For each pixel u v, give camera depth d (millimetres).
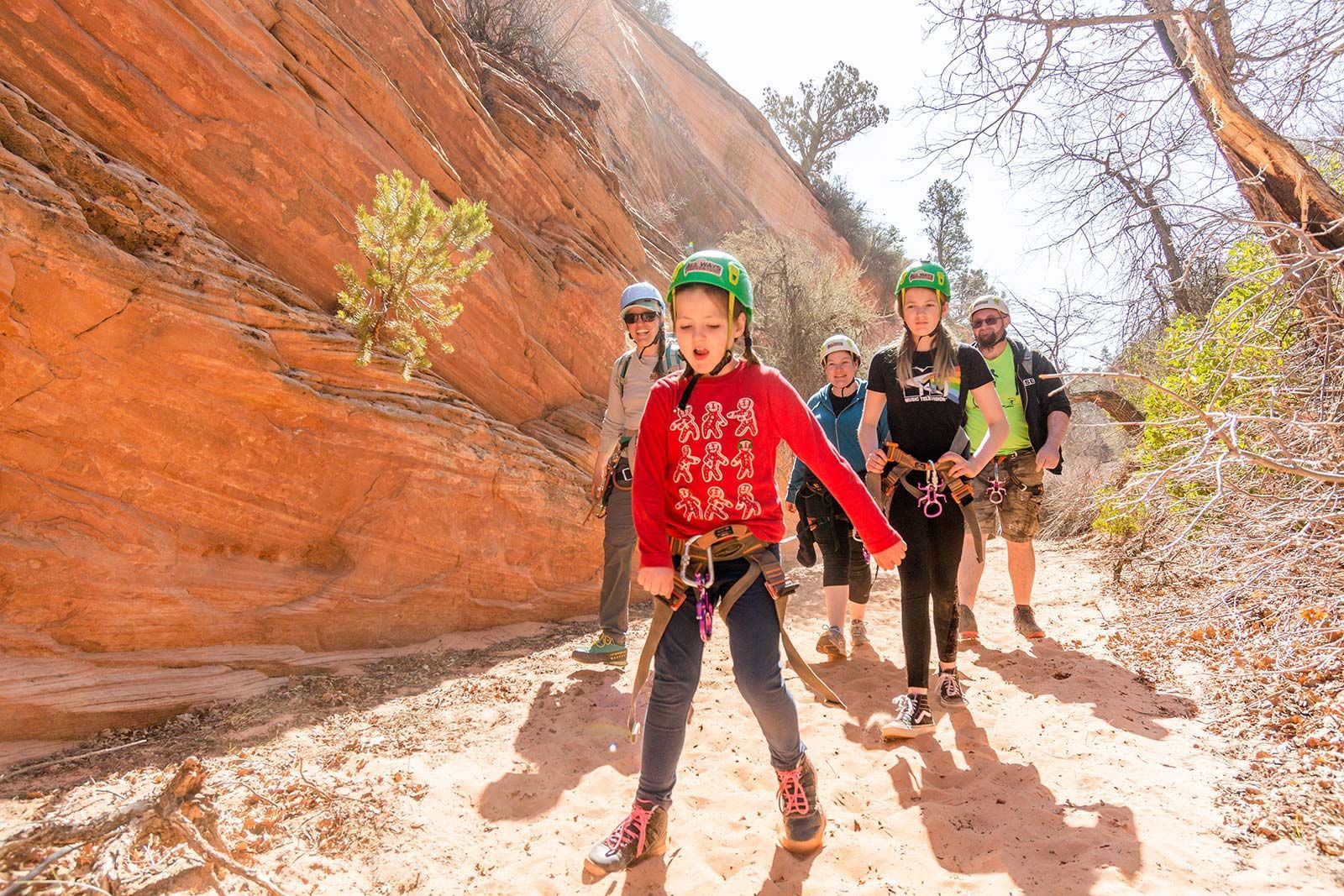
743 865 2373
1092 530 7691
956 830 2512
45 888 1785
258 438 3727
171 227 3588
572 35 13211
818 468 2297
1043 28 5832
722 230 22016
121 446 3281
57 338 3051
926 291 3252
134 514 3336
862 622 4668
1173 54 5684
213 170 4105
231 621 3578
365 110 5266
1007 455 4652
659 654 2314
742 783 2928
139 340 3291
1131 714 3305
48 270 2996
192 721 3076
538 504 5262
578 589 5578
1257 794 2535
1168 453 4539
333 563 4145
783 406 2238
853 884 2268
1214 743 2967
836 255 15367
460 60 6914
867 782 2891
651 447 2314
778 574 2258
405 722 3334
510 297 6098
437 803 2666
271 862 2246
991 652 4344
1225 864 2191
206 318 3516
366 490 4238
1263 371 3982
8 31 3434
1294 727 2932
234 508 3686
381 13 5812
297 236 4508
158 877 1983
